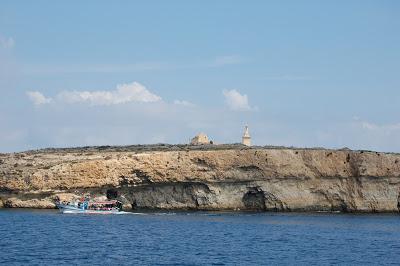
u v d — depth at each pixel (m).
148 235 136.38
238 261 102.06
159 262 99.12
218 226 160.50
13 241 119.44
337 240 134.38
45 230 141.00
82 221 166.75
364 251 117.19
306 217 195.62
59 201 198.00
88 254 105.44
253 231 149.50
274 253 112.19
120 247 115.38
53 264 94.25
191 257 105.12
